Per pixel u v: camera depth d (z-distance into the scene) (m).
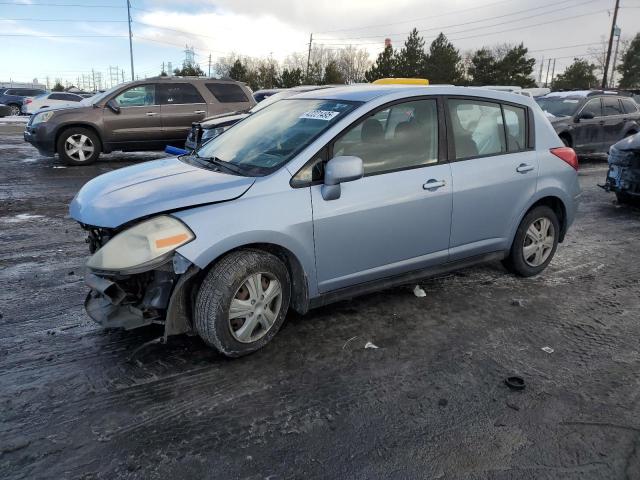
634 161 7.62
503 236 4.53
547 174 4.67
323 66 89.31
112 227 3.05
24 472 2.33
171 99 12.15
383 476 2.37
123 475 2.34
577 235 6.59
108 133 11.66
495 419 2.79
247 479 2.33
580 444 2.61
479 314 4.10
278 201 3.26
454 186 4.04
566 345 3.63
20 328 3.68
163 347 3.46
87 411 2.78
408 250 3.91
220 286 3.11
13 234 6.06
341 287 3.68
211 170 3.60
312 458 2.47
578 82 62.06
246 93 13.03
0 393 2.90
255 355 3.39
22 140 16.80
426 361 3.38
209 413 2.79
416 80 7.16
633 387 3.12
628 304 4.38
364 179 3.61
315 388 3.05
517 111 4.59
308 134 3.58
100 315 3.26
